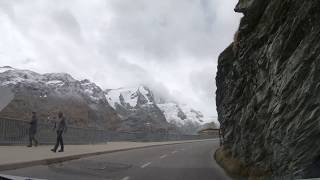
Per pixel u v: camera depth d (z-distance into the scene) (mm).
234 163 16172
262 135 12867
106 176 13688
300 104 9594
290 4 10805
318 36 8750
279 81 10773
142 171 15789
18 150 20906
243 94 15891
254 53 13914
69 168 15422
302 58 9344
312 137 9406
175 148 37344
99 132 41344
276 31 11633
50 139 28578
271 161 12117
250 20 14742
